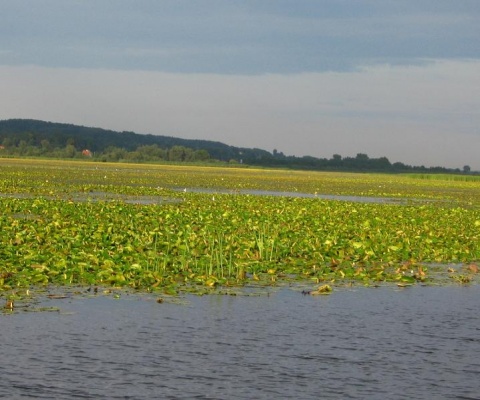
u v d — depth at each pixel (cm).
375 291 2220
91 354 1525
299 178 12538
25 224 3244
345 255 2820
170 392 1344
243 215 4166
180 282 2245
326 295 2138
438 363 1538
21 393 1316
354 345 1644
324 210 4812
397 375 1462
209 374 1437
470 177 14938
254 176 12469
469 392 1383
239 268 2398
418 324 1839
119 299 1983
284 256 2752
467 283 2397
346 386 1398
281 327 1770
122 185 7294
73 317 1788
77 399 1298
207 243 2916
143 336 1656
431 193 8381
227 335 1688
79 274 2244
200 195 6000
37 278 2141
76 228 3147
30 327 1691
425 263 2822
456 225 4153
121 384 1372
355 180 12644
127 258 2477
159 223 3609
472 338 1723
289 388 1380
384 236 3416
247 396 1336
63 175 8944
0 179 7169
